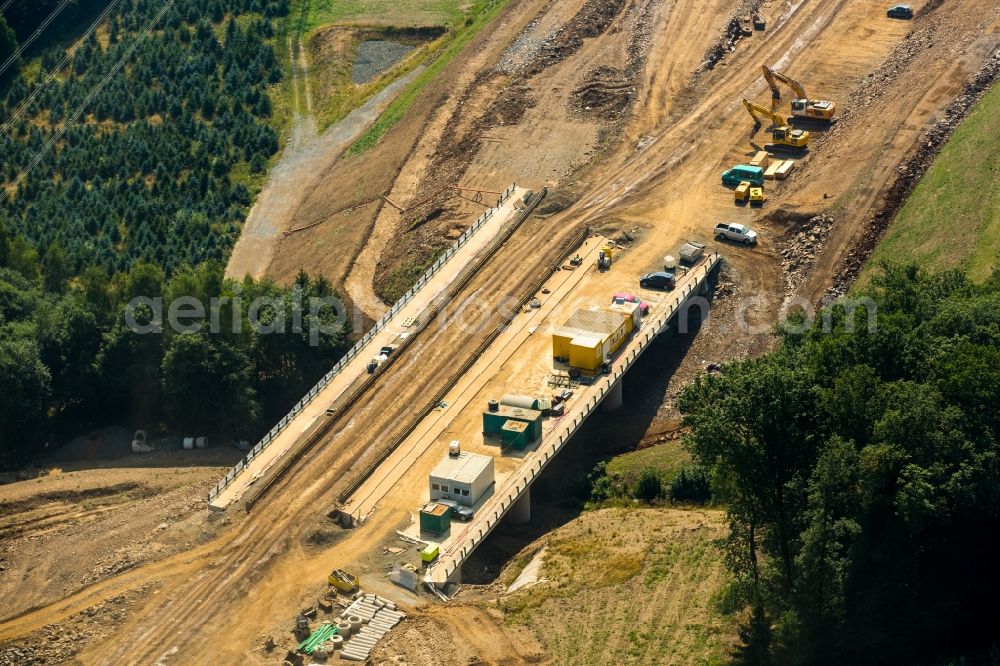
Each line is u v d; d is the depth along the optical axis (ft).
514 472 561.02
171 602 509.35
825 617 445.37
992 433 450.71
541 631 478.18
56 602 517.14
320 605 501.15
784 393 440.04
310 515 549.13
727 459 444.55
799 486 441.27
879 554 445.78
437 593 505.25
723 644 457.27
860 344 483.92
